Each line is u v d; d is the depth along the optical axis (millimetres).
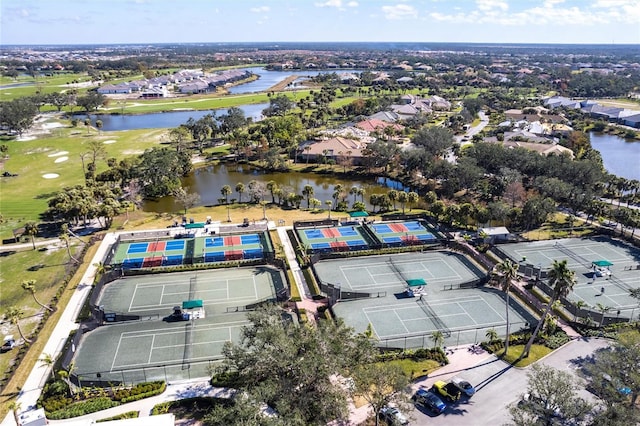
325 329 60500
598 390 59344
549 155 158500
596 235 121188
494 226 126250
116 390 65438
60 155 194500
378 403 56531
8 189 153750
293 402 53250
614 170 182125
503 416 61000
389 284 96312
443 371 69938
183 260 103438
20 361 71500
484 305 89500
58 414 60750
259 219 129125
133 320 83000
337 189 147375
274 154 185500
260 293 92062
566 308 86062
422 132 189125
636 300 90188
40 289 92500
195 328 81062
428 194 137250
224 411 51406
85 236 117750
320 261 106000
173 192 146000
